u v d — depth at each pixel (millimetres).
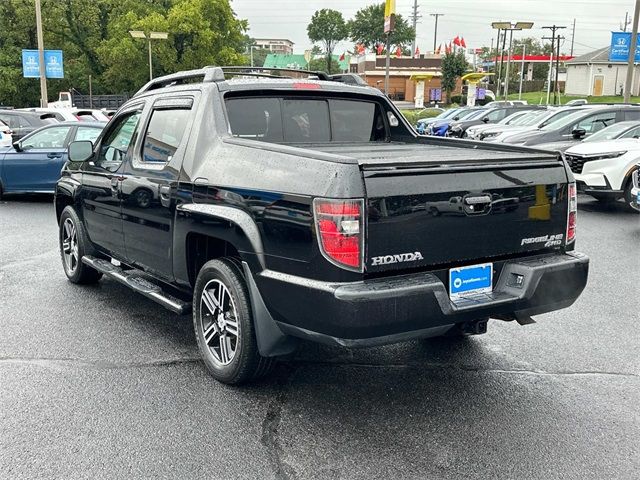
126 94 56812
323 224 3318
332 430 3637
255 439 3525
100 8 54781
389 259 3383
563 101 63406
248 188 3799
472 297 3725
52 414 3795
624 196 11492
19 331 5285
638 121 13156
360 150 4688
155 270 4957
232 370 4109
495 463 3287
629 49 27734
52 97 54812
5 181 12562
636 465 3275
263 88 4738
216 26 53219
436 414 3846
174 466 3246
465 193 3602
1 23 51094
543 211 3979
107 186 5547
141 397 4043
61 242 6918
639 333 5336
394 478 3145
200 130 4418
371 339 3359
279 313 3652
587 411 3895
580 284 4051
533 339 5203
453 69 64125
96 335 5207
